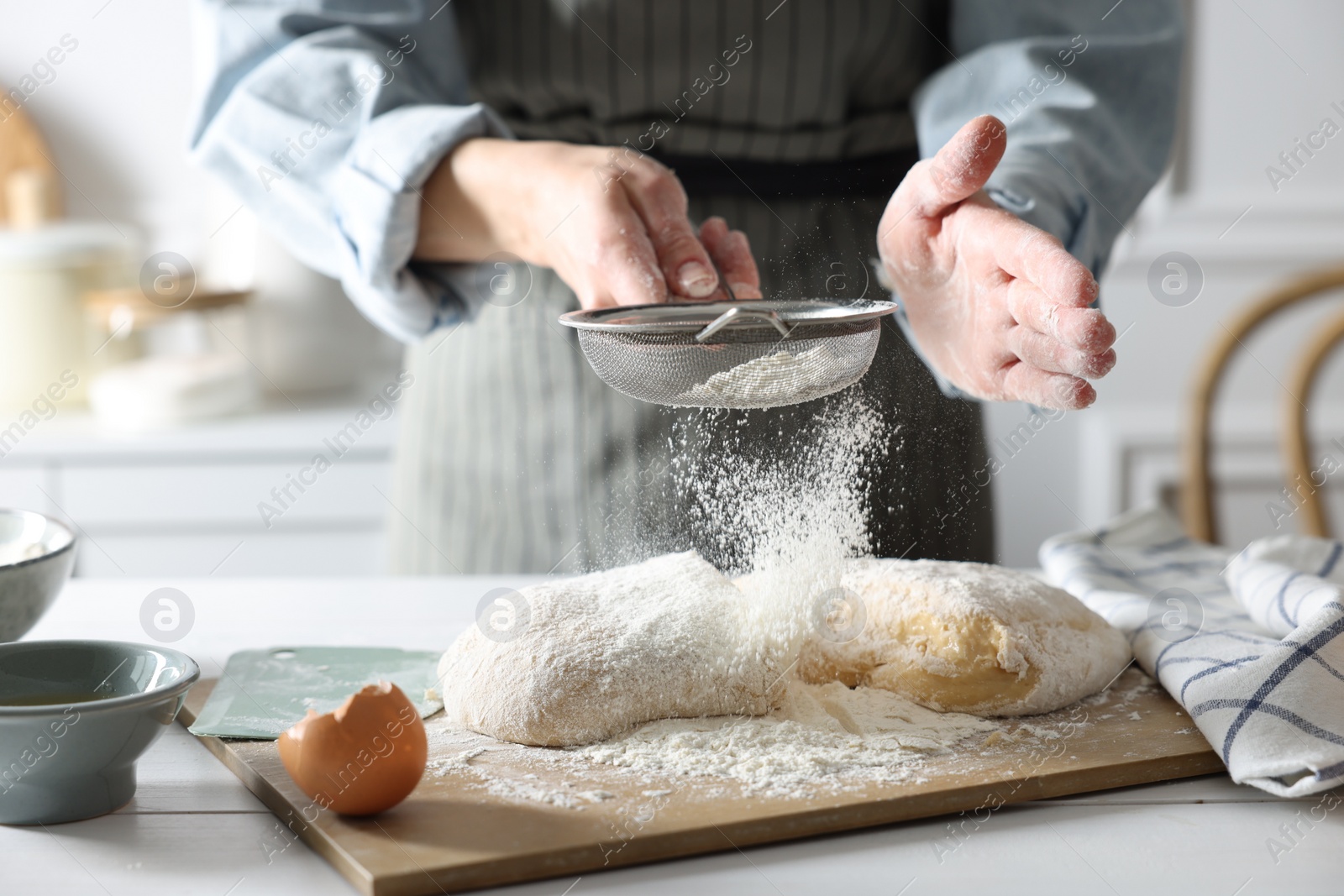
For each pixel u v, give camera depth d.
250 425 1.83
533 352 1.08
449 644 0.87
